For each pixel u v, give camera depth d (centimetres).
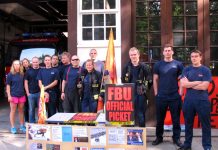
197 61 618
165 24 823
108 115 452
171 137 742
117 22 834
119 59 827
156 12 829
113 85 452
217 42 818
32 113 799
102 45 834
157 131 697
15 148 685
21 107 807
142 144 439
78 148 454
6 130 830
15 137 769
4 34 1541
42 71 776
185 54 822
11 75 797
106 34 839
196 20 823
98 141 449
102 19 840
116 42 830
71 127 455
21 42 1195
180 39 825
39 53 1179
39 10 1443
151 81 682
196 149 661
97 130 449
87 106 698
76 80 718
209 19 820
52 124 464
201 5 820
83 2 844
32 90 793
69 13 846
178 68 673
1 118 985
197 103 614
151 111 822
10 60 1214
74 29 843
